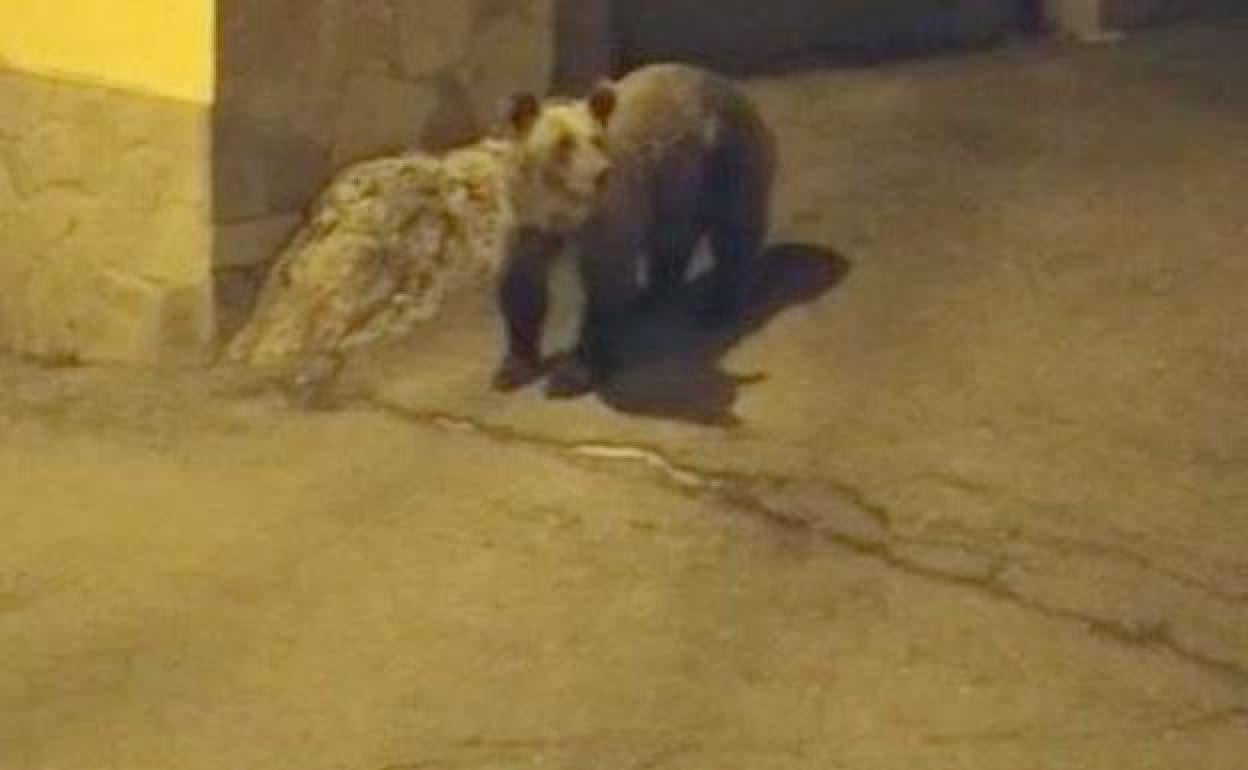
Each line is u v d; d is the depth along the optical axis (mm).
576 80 8570
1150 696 5574
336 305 7645
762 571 6133
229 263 7691
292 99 7707
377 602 6094
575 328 7445
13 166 8102
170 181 7684
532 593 6094
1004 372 6949
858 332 7207
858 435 6688
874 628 5867
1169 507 6301
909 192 8000
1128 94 8883
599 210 6828
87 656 5922
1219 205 7852
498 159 8047
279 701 5668
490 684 5699
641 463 6660
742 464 6590
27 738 5566
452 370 7344
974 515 6293
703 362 7125
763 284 7473
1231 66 9258
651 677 5703
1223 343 7039
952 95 8875
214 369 7648
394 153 8000
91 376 7773
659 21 8914
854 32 9438
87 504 6758
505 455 6789
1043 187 8016
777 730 5477
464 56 8133
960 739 5422
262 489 6773
